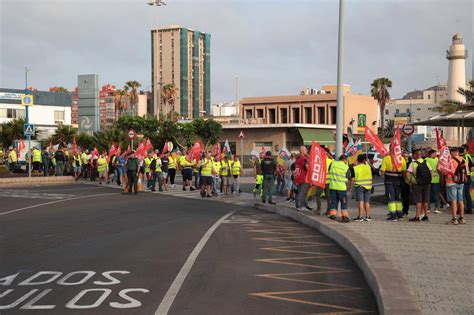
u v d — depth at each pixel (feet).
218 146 94.43
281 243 37.29
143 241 37.78
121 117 191.01
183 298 22.94
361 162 44.98
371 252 29.25
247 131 204.74
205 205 65.51
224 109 382.01
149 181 94.22
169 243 36.99
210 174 76.84
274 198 73.97
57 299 22.71
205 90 565.12
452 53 268.62
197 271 28.19
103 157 107.45
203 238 39.24
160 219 50.78
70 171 122.11
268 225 47.01
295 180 53.83
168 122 183.11
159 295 23.38
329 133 209.05
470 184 49.88
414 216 47.70
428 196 44.47
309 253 33.45
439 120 64.39
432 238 35.19
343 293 23.82
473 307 19.19
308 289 24.56
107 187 97.25
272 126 197.77
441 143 51.01
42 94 283.79
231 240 38.58
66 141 180.34
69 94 295.07
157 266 29.35
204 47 563.48
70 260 30.89
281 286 25.11
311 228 45.06
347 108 240.53
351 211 52.08
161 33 545.85
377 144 55.21
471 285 22.56
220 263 30.30
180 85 536.42
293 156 69.26
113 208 60.70
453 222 42.16
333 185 44.57
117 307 21.54
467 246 32.19
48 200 70.64
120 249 34.55
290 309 21.42
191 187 89.97
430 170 43.91
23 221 48.88
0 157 182.50
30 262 30.30
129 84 300.61
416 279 23.68
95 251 33.78
